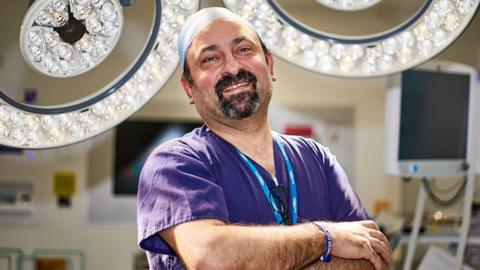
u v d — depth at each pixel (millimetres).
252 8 1299
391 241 2805
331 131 4516
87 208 4477
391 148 2469
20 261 4406
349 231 1362
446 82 2592
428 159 2537
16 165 4445
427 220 3207
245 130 1471
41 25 1118
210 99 1364
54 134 1235
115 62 3480
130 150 4445
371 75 1306
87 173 4457
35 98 3922
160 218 1309
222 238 1208
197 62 1352
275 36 1316
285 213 1445
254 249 1202
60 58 1171
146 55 1244
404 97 2475
